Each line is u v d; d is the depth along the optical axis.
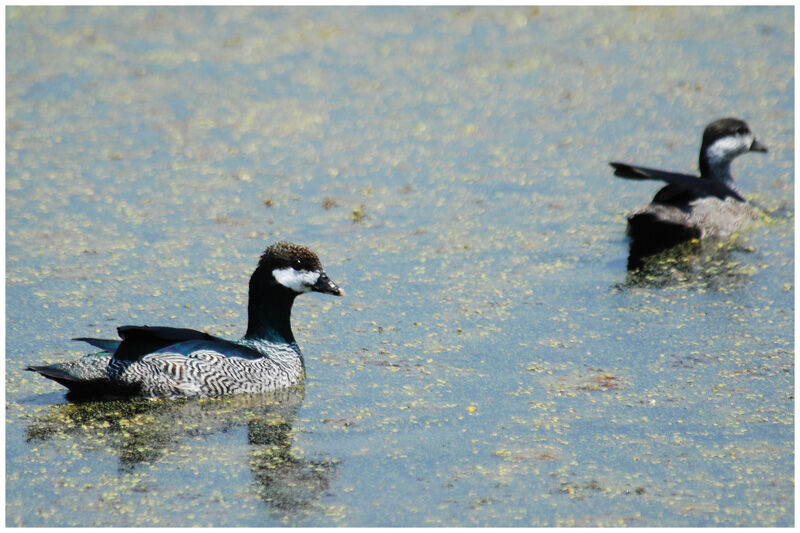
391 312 15.68
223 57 29.05
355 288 16.58
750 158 22.59
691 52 28.98
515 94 26.30
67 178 21.27
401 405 12.77
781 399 12.90
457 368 13.80
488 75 27.67
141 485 10.95
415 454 11.57
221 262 17.50
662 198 19.27
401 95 26.30
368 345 14.55
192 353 12.91
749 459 11.47
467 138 23.67
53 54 29.22
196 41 30.47
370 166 22.20
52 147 22.92
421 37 30.77
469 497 10.69
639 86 26.61
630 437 11.95
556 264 17.64
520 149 23.03
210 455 11.59
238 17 32.84
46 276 16.78
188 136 23.69
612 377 13.55
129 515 10.37
